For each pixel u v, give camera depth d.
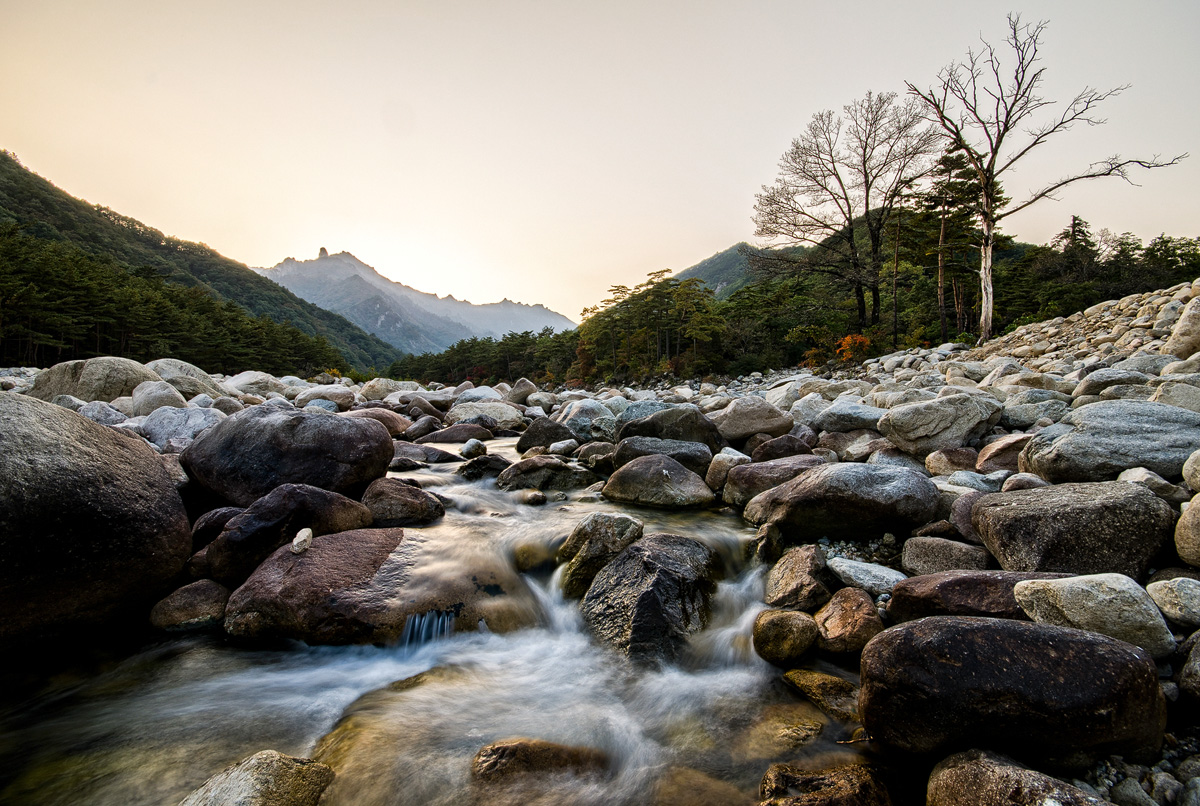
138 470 4.29
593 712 3.25
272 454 5.78
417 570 4.41
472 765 2.75
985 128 21.72
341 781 2.61
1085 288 30.75
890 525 4.85
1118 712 2.21
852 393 11.40
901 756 2.58
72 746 2.93
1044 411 7.05
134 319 49.00
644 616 3.84
